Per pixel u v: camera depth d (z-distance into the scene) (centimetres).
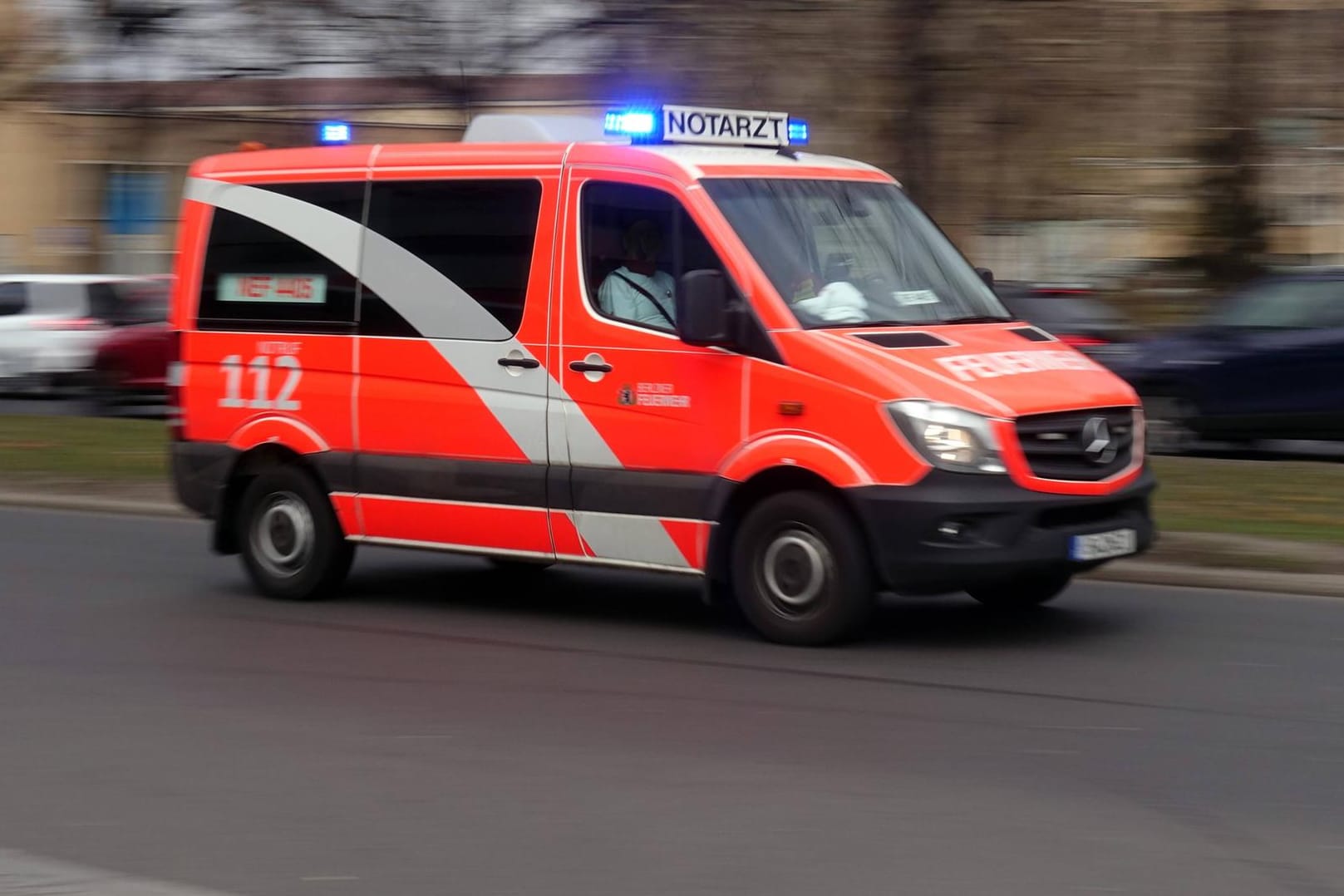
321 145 1172
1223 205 2548
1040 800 663
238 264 1148
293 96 2267
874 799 666
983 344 962
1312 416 1795
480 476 1038
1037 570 910
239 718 811
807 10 1639
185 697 856
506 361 1026
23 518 1538
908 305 988
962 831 623
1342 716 794
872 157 1672
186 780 705
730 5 1683
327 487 1113
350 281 1095
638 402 977
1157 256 2614
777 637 949
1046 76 1688
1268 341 1814
